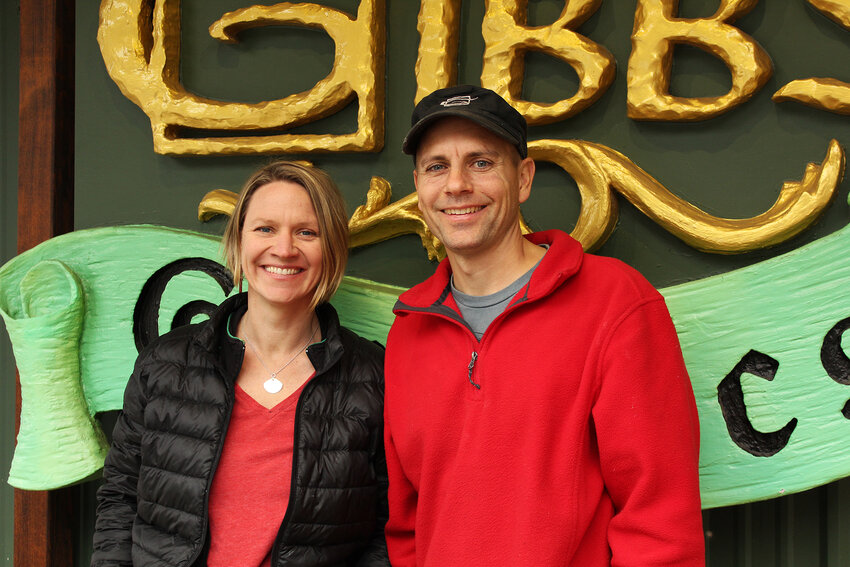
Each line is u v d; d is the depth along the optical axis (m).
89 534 1.74
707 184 1.36
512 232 1.12
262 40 1.63
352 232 1.50
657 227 1.39
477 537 1.03
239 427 1.18
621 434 0.98
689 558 0.95
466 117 1.04
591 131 1.43
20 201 1.73
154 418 1.19
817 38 1.31
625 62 1.40
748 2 1.30
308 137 1.55
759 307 1.28
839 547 1.30
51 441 1.59
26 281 1.63
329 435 1.17
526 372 1.04
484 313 1.13
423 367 1.15
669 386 1.01
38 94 1.72
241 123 1.58
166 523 1.16
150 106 1.63
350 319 1.50
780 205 1.29
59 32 1.71
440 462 1.09
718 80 1.35
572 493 1.00
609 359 1.00
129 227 1.63
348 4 1.58
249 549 1.13
